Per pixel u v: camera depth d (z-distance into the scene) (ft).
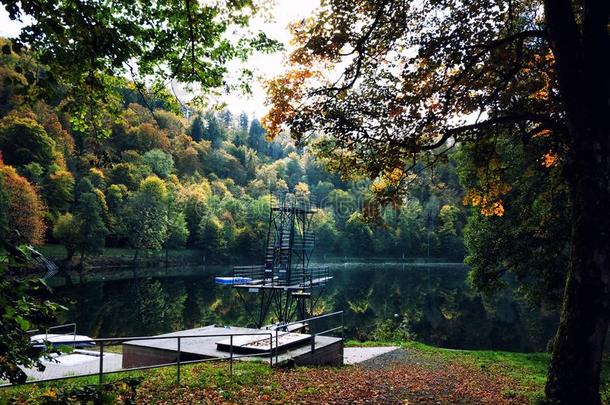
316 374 33.50
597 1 21.07
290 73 31.60
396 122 31.40
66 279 148.56
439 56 29.89
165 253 239.91
